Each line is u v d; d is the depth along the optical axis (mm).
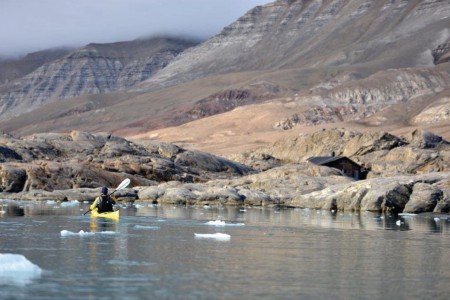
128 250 38719
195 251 39000
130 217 63438
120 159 123062
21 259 32250
